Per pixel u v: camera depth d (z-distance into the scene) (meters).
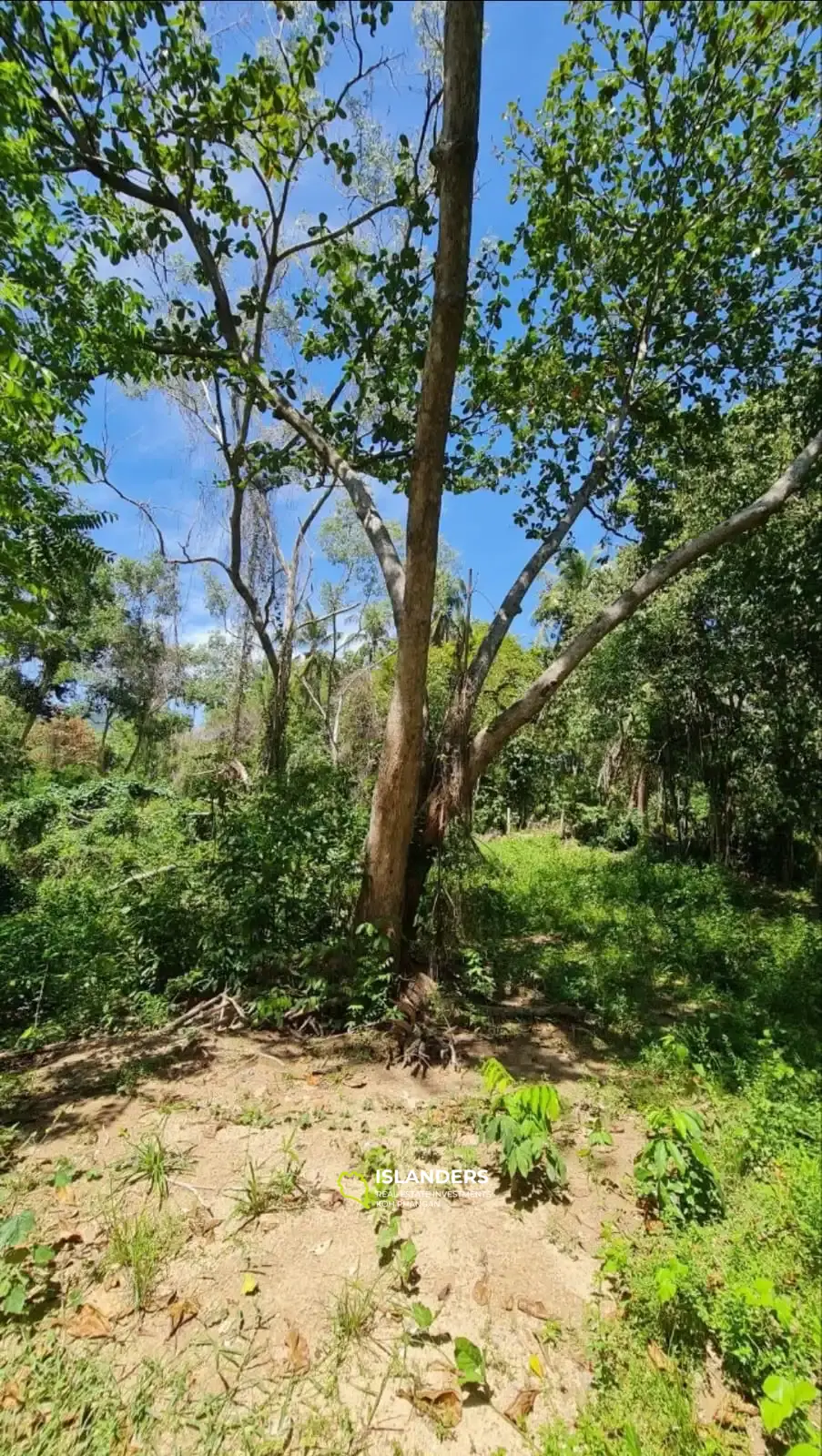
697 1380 2.08
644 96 6.11
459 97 3.58
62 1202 2.82
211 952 5.25
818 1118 3.16
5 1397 1.95
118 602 24.55
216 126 5.16
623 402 6.94
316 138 5.49
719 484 10.62
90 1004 5.01
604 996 5.52
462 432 7.50
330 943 5.04
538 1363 2.12
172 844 7.72
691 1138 2.83
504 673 18.44
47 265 4.30
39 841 12.91
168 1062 4.27
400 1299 2.38
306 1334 2.21
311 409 6.94
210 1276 2.44
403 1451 1.85
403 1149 3.27
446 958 5.51
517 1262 2.58
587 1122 3.65
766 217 6.74
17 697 26.02
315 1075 4.11
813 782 11.39
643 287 6.76
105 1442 1.82
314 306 6.71
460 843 5.66
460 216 3.77
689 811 15.11
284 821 5.82
